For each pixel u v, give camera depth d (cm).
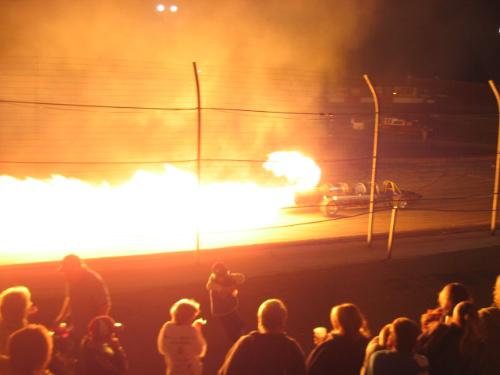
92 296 535
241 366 381
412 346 378
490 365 441
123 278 790
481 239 1079
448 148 2686
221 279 616
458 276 925
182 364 455
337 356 400
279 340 386
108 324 435
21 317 415
